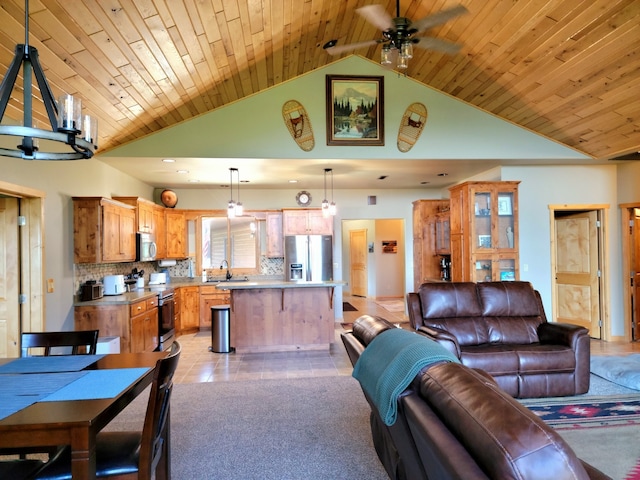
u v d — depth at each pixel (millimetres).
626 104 4281
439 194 8086
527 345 3867
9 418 1487
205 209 7539
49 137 1759
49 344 2514
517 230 5645
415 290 7762
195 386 4020
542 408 3389
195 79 4070
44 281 3783
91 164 4832
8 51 2729
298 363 4887
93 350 2535
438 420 1264
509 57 4176
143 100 4023
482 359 3572
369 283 11383
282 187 7547
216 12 3207
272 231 7547
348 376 4340
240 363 4906
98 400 1673
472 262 5562
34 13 2512
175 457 2594
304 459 2562
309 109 5113
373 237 11336
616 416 3205
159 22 3041
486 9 3686
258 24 3621
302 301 5457
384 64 3238
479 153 5320
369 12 2803
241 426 3061
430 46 3201
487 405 1104
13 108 3281
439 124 5293
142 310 4965
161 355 2465
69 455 1822
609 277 6000
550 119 4977
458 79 4887
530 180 5922
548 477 916
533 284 5906
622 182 5926
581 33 3584
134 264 6445
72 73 3189
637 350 5371
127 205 5258
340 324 7344
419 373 1503
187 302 6895
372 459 2555
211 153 4953
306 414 3285
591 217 6176
